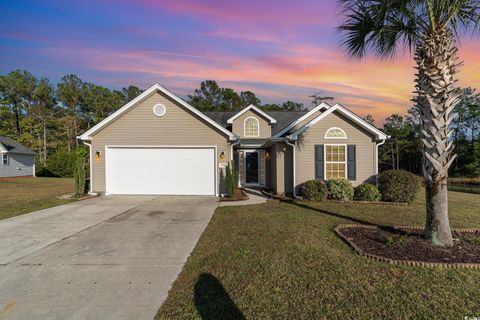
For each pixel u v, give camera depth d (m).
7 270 4.27
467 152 30.48
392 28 5.68
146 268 4.32
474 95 32.91
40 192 14.35
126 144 12.63
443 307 3.03
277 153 12.66
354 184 11.80
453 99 4.77
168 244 5.52
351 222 7.02
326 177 11.88
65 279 3.94
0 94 41.56
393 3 5.08
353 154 11.80
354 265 4.20
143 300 3.32
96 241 5.75
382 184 10.59
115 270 4.25
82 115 47.16
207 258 4.62
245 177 16.38
